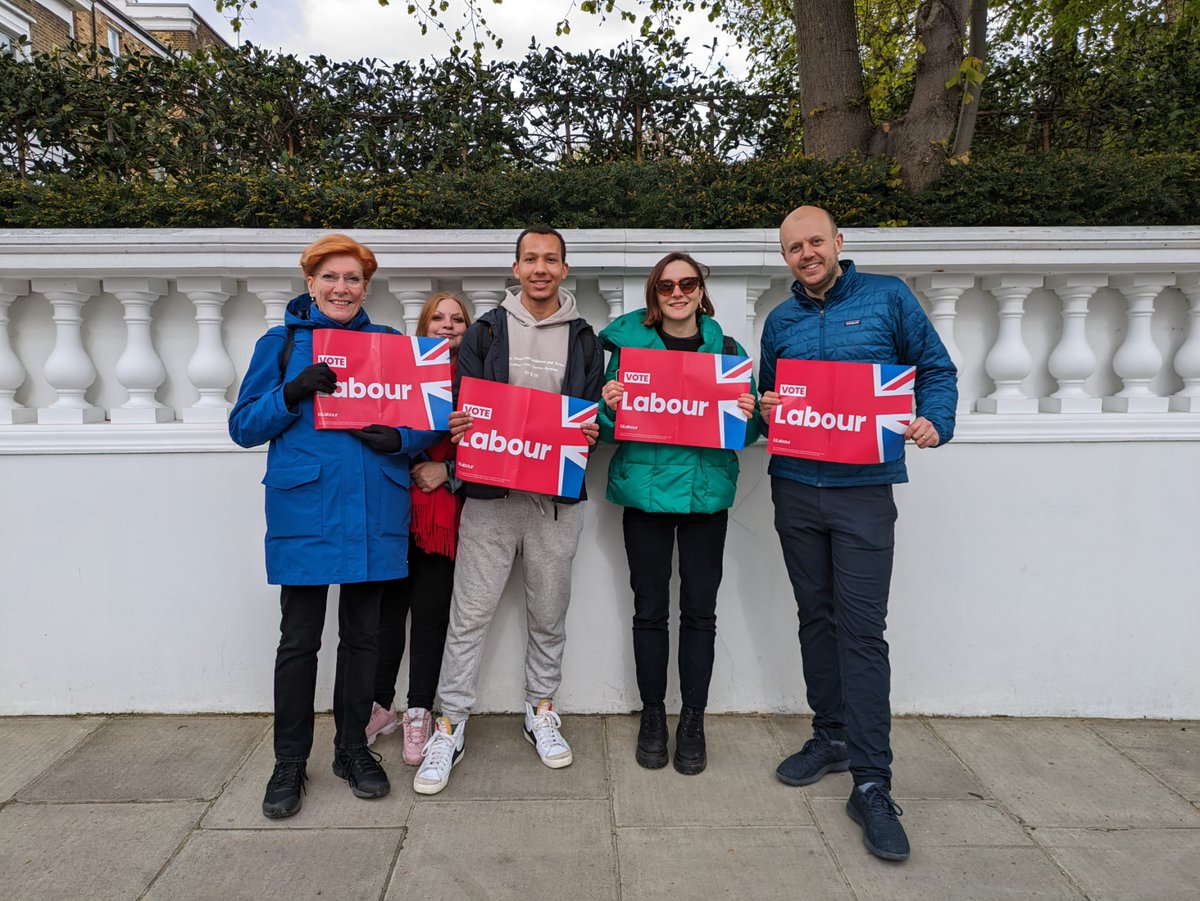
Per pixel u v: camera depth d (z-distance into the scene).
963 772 2.65
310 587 2.31
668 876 2.10
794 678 3.06
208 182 3.17
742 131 4.56
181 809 2.37
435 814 2.36
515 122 4.23
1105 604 3.02
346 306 2.36
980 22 3.64
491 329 2.51
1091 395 3.11
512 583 2.97
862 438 2.30
